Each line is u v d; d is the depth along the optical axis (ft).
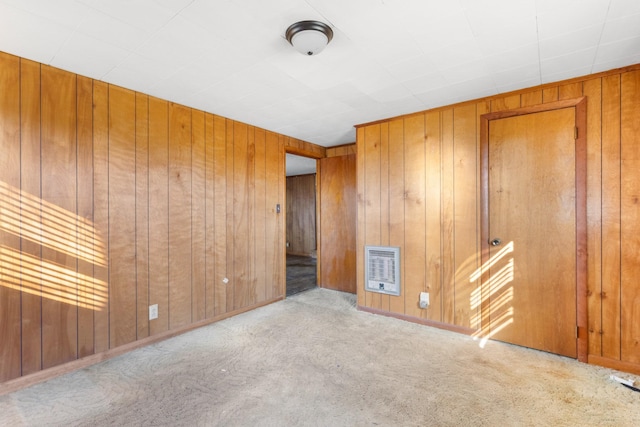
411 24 5.62
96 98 7.80
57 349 7.13
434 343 8.85
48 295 7.03
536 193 8.37
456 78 7.90
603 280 7.52
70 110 7.38
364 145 11.73
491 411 5.86
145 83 8.08
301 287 15.80
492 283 9.02
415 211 10.48
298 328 10.03
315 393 6.45
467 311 9.47
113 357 8.02
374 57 6.80
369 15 5.35
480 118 9.23
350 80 7.97
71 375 7.13
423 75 7.72
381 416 5.73
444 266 9.90
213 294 10.53
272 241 12.91
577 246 7.82
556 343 8.10
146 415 5.75
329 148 15.96
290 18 5.42
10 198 6.55
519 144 8.61
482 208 9.18
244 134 11.71
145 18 5.38
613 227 7.41
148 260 8.80
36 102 6.88
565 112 7.98
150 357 8.02
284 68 7.29
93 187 7.73
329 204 15.53
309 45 5.78
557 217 8.09
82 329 7.53
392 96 9.04
